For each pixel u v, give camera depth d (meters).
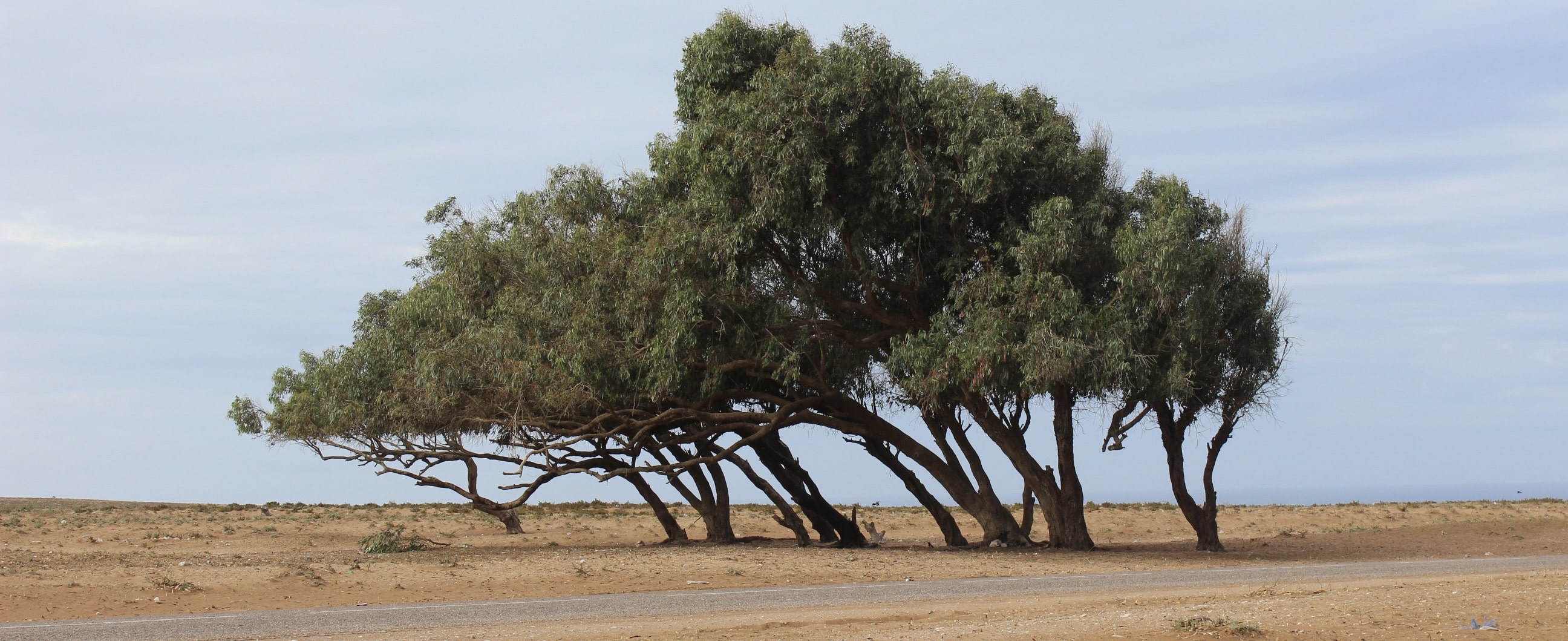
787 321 29.81
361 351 31.95
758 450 35.97
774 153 26.45
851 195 27.92
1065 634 12.45
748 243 27.12
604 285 28.69
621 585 21.11
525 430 31.66
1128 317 26.48
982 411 32.28
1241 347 30.70
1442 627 12.40
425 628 14.33
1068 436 32.50
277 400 38.97
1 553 28.50
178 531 45.59
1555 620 12.66
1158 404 31.27
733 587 20.89
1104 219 28.42
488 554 28.64
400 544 31.11
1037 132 28.22
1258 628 12.32
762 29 30.06
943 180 27.19
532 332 28.47
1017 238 27.25
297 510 67.31
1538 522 46.12
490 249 31.31
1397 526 49.22
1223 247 29.61
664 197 30.95
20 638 13.52
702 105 28.33
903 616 14.89
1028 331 25.69
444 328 30.00
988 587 20.17
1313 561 28.19
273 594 19.28
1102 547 35.62
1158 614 14.01
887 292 31.20
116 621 15.45
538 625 14.45
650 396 28.25
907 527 52.97
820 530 35.81
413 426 30.52
